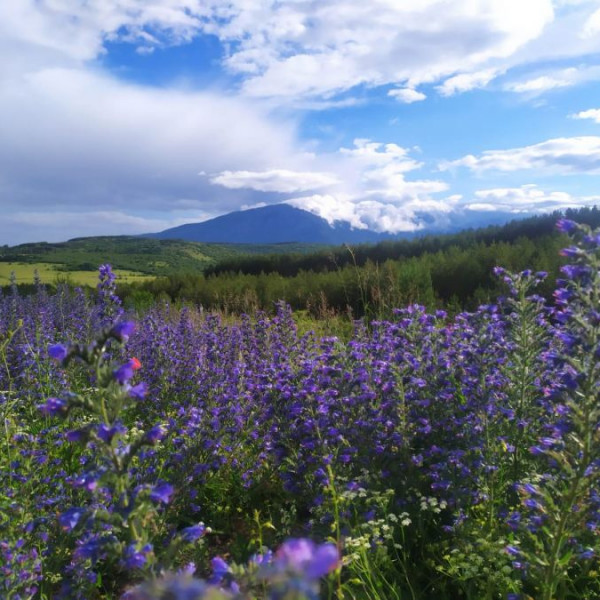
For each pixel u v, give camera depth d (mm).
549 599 3062
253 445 5699
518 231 38500
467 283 20156
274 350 7176
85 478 2490
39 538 3842
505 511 4230
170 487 2490
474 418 4867
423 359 5562
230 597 1509
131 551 2318
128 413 6992
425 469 4863
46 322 9570
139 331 9539
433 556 3941
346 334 10578
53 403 2465
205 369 7355
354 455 4953
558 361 3455
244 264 47062
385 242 39531
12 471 4156
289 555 1324
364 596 3441
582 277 3398
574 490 3057
